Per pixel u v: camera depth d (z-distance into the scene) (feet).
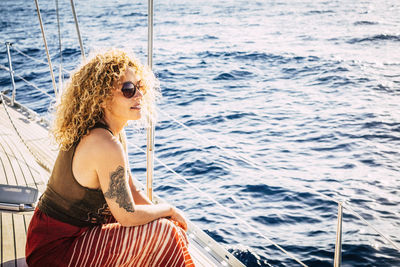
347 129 34.17
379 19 101.40
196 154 27.09
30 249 5.79
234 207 20.84
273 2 142.82
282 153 28.89
